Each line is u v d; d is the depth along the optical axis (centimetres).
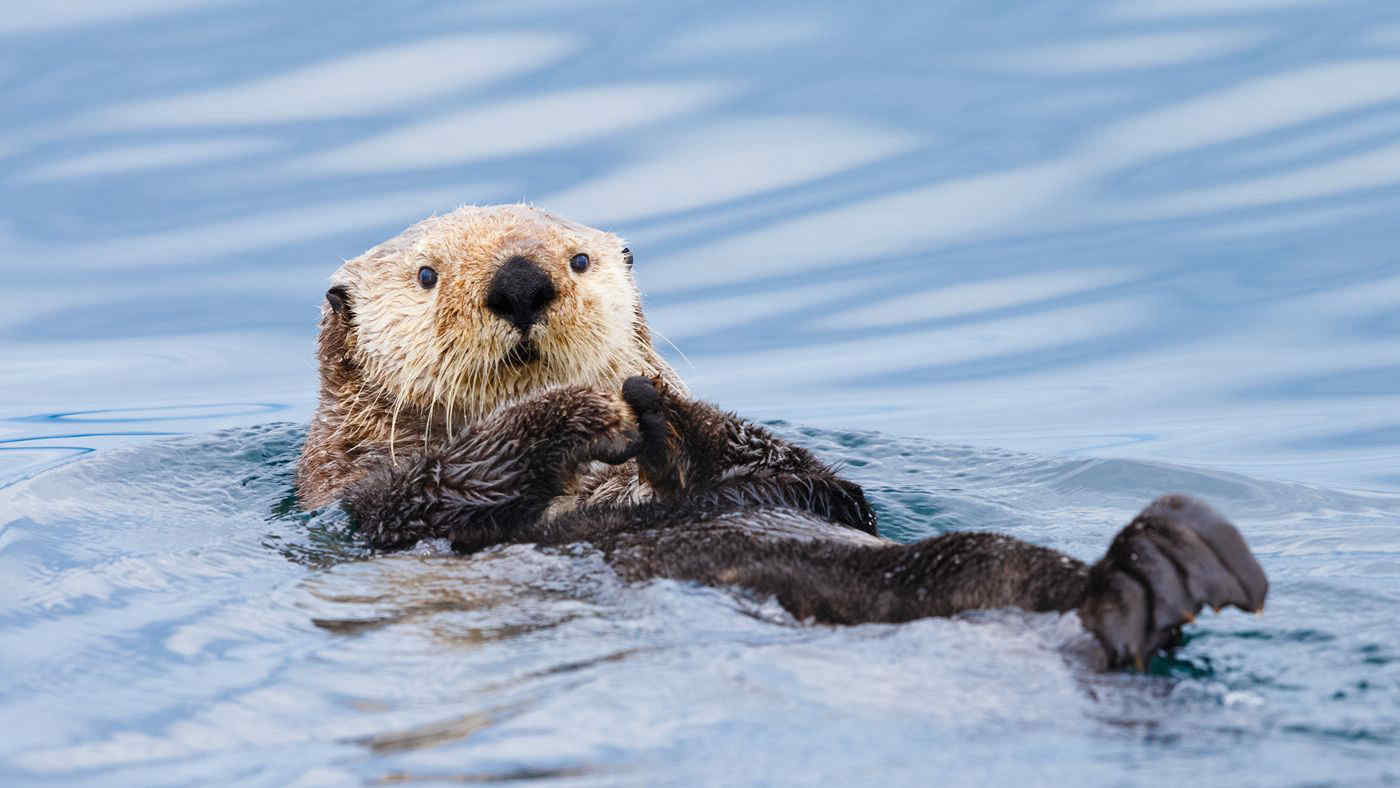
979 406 1945
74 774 731
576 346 1211
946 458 1680
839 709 717
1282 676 812
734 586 912
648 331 1363
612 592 951
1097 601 787
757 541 987
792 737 688
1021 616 825
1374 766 656
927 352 2103
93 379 2095
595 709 723
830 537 1041
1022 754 668
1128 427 1836
